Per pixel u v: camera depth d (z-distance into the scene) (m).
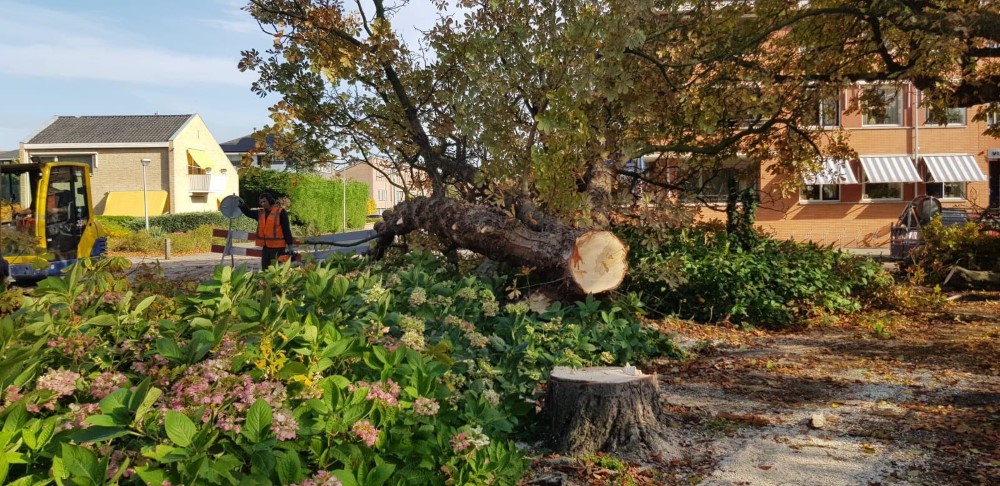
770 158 15.06
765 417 5.82
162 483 2.59
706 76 13.00
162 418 2.94
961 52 10.61
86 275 5.63
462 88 9.21
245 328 3.65
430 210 9.47
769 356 8.28
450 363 4.37
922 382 6.98
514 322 6.52
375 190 65.81
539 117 8.32
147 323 4.34
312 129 11.03
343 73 10.11
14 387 3.00
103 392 3.27
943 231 15.22
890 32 12.52
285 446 2.97
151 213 44.84
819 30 13.84
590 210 8.50
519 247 8.27
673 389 6.75
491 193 8.92
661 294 10.57
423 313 5.99
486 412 4.37
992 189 30.16
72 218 16.05
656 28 11.44
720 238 12.70
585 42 8.82
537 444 5.12
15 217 15.09
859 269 12.29
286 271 6.39
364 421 3.25
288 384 3.32
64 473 2.53
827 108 14.10
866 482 4.47
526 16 9.24
